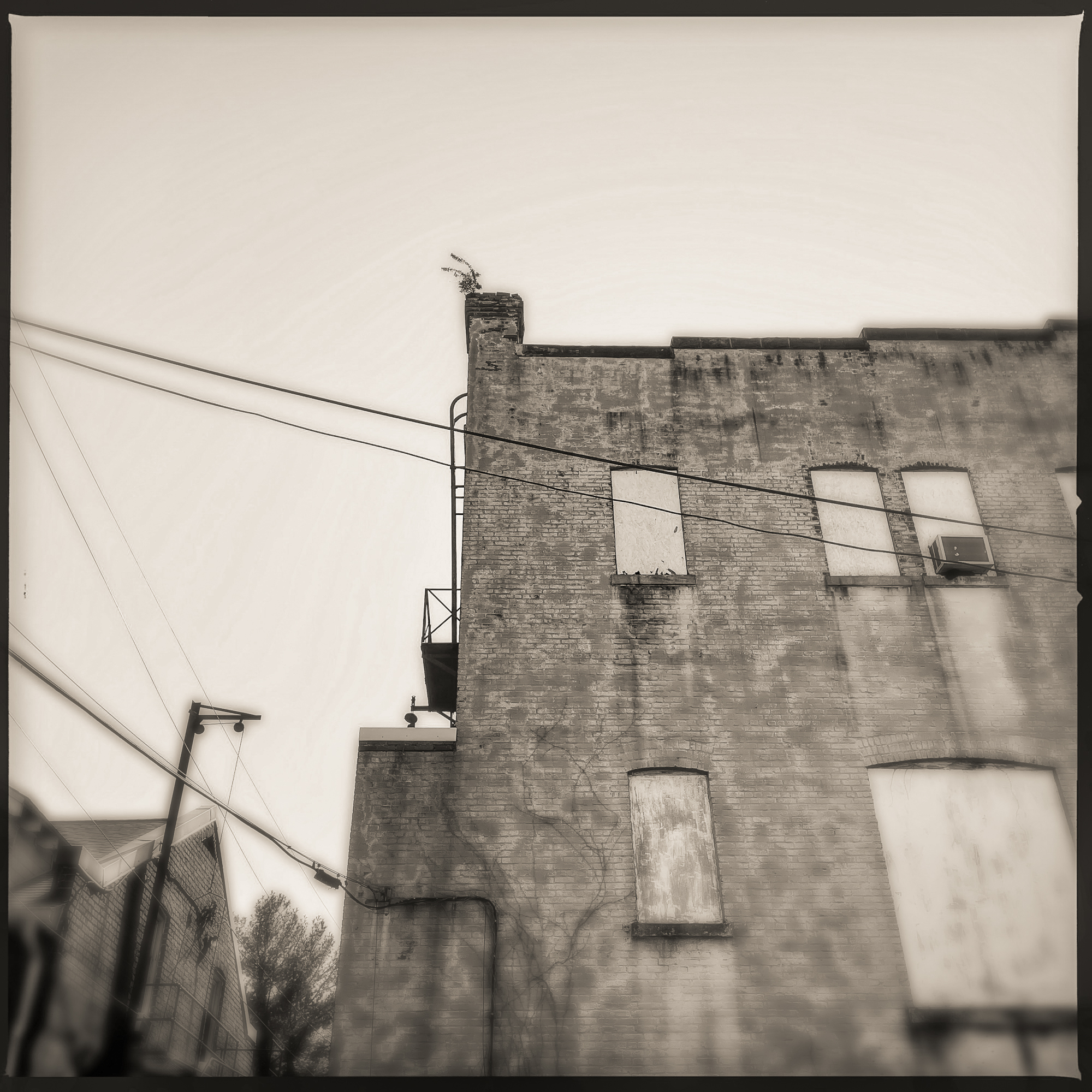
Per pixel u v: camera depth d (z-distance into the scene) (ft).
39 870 45.60
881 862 34.78
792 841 35.17
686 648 39.37
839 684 38.60
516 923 33.17
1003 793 36.50
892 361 48.06
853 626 40.06
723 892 34.14
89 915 48.34
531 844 34.76
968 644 39.68
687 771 36.78
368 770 36.11
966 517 43.83
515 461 44.34
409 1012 31.45
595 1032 31.27
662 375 47.32
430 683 44.78
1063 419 46.37
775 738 37.35
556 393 46.47
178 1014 59.11
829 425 46.03
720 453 44.98
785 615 40.32
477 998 31.76
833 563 42.06
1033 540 42.96
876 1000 32.14
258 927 89.71
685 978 32.30
